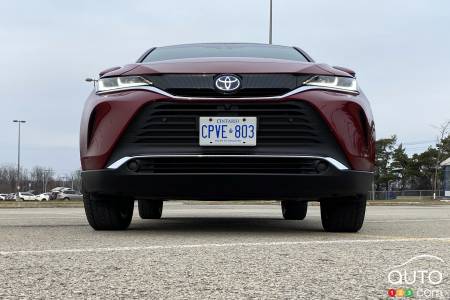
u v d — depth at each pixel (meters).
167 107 3.46
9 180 96.56
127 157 3.47
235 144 3.43
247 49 4.41
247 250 2.80
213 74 3.48
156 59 4.11
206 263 2.39
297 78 3.50
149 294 1.80
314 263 2.40
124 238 3.46
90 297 1.76
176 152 3.44
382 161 65.62
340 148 3.48
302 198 3.78
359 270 2.23
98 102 3.62
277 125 3.45
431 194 52.22
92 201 3.91
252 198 3.78
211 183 3.47
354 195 3.69
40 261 2.45
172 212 9.15
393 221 5.77
